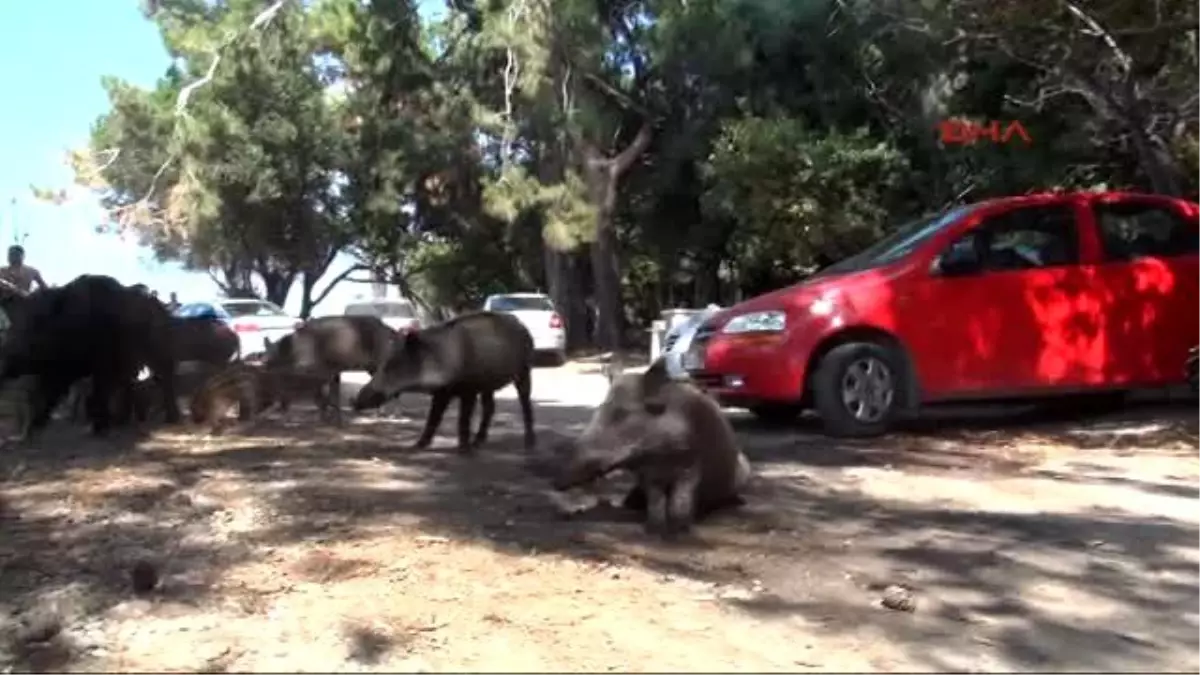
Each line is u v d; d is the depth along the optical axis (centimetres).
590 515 669
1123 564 604
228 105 3703
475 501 706
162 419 1109
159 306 1062
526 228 3931
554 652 450
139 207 3575
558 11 2823
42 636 470
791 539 630
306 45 3406
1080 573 586
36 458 877
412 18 3300
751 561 582
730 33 2808
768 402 1013
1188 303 1063
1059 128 1989
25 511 685
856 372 989
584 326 3838
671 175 3381
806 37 2789
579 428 1106
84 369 982
